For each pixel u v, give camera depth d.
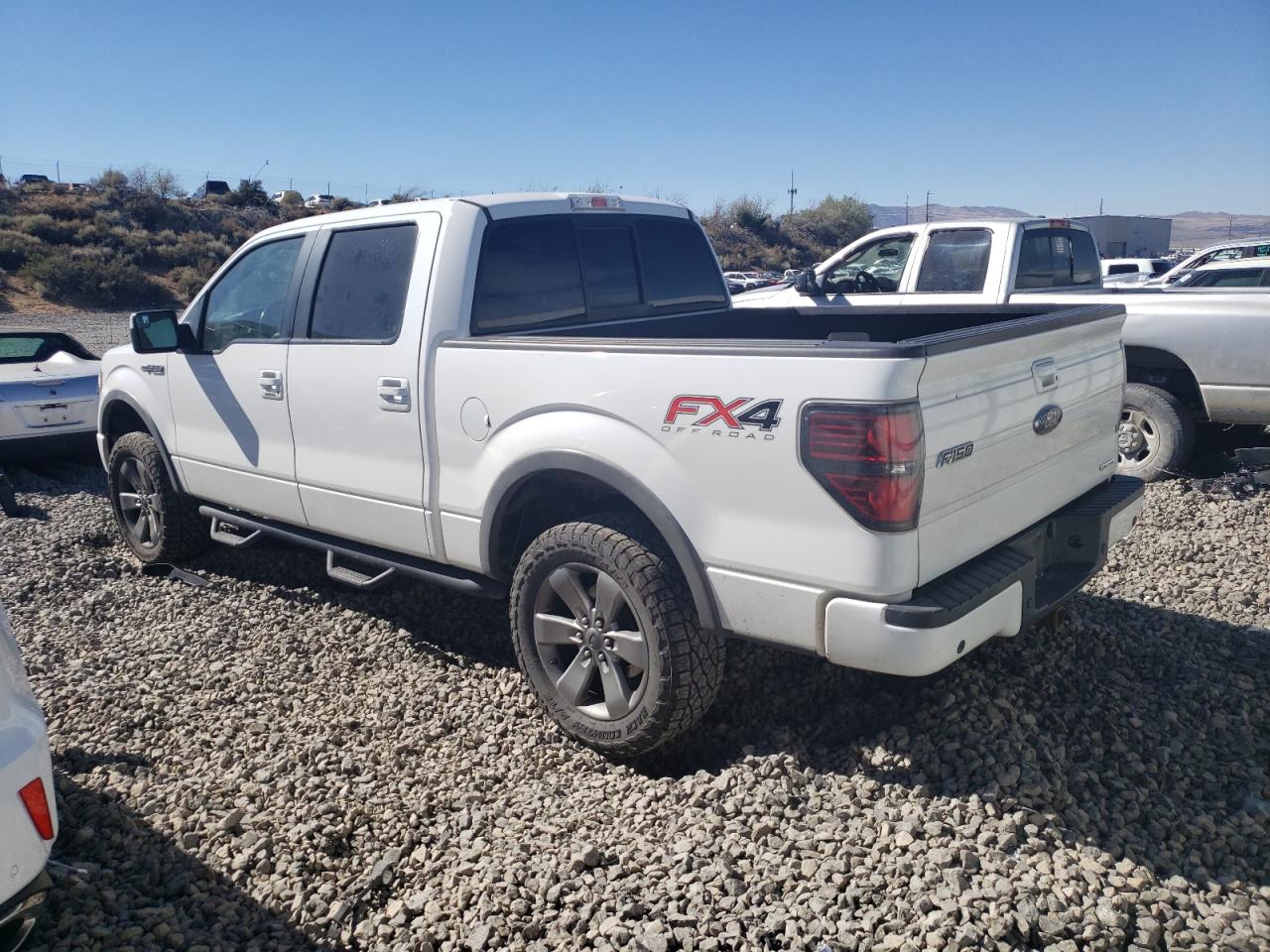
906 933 2.63
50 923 2.85
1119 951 2.58
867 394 2.94
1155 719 3.74
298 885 3.08
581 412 3.70
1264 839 3.05
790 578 3.19
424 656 4.73
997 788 3.18
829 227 69.44
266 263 5.21
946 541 3.17
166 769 3.79
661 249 5.34
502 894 2.93
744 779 3.38
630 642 3.57
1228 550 5.88
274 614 5.33
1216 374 7.04
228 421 5.35
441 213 4.39
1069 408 3.82
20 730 2.44
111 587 5.91
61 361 10.29
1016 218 8.02
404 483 4.42
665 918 2.78
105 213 51.28
